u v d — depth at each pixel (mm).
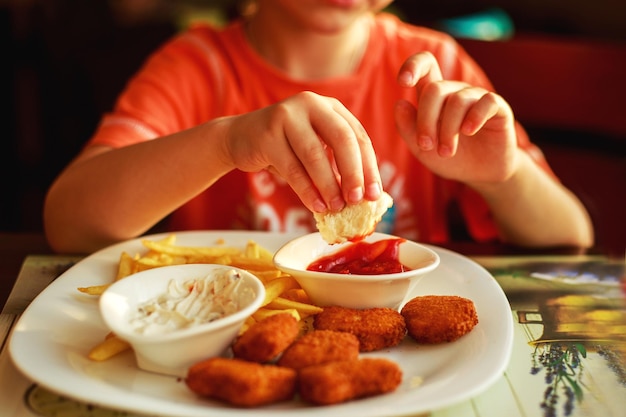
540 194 633
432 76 556
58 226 564
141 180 533
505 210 634
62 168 1465
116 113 695
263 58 776
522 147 731
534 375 369
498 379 358
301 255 464
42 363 346
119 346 368
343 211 418
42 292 436
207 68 768
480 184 606
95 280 472
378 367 328
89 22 1506
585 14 1455
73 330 396
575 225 653
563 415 332
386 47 805
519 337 417
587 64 980
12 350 356
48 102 1456
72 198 560
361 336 384
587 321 441
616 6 1426
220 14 1673
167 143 531
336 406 317
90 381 332
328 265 467
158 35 1347
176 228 771
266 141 429
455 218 878
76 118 1411
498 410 335
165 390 338
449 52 814
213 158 503
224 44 789
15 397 336
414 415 326
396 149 771
